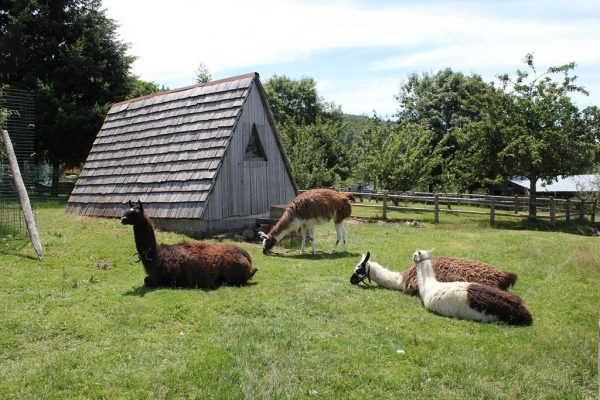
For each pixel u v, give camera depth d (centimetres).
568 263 1071
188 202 1409
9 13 2692
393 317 700
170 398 457
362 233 1612
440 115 4150
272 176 1658
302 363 528
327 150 3928
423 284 766
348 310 725
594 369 528
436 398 466
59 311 679
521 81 2372
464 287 700
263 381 486
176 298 757
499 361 538
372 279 888
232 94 1548
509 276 794
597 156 2295
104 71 2853
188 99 1673
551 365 535
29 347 570
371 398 464
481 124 2350
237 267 856
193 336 606
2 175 1484
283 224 1159
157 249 843
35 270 904
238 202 1503
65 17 2784
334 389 479
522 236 1625
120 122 1873
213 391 466
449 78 4334
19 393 461
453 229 1844
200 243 882
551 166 2283
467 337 613
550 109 2258
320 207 1155
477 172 2417
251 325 645
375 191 2794
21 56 2670
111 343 582
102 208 1647
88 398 455
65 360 528
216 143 1470
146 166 1605
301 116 5472
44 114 2542
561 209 2434
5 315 652
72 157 2842
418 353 559
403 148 2936
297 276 941
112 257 1045
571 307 766
